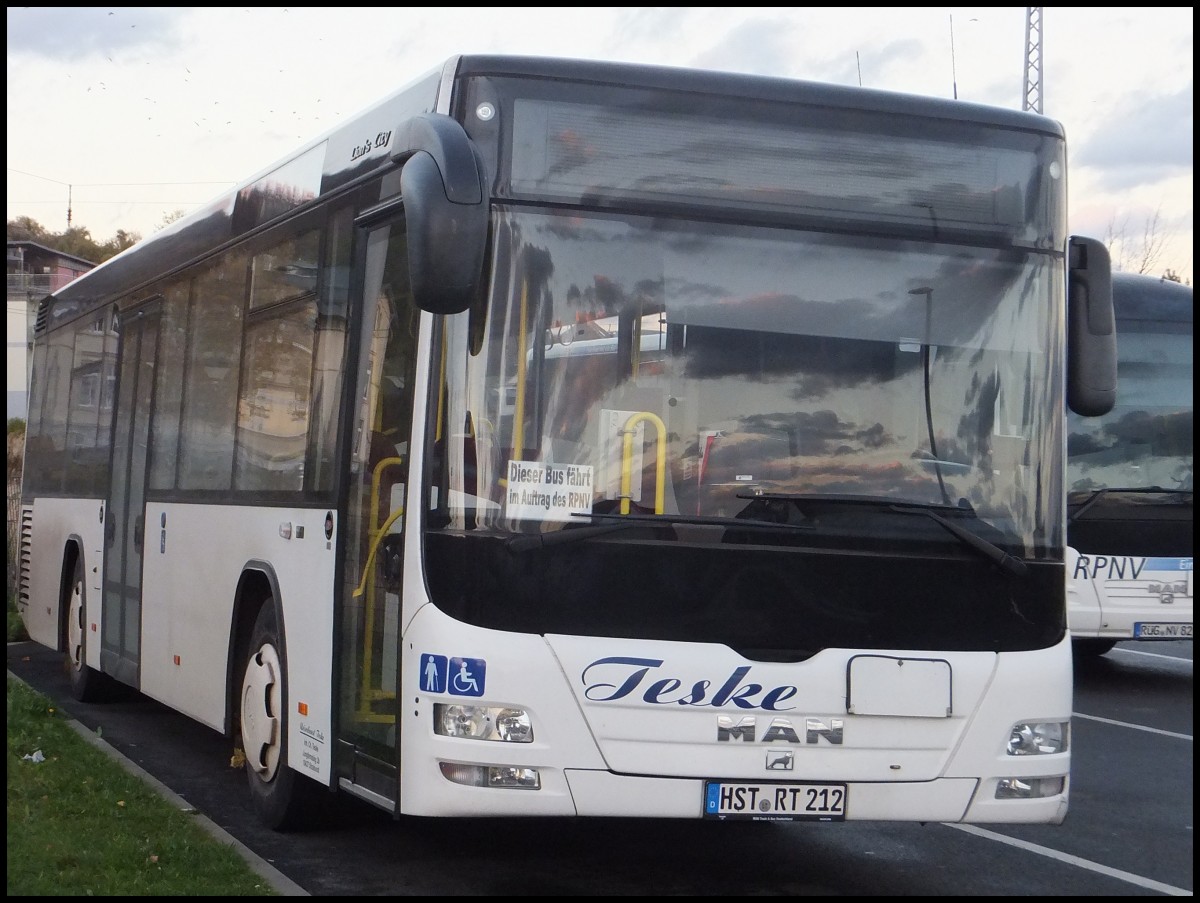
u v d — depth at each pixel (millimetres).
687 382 6172
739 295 6277
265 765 7973
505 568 5930
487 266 6102
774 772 5973
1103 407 6902
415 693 6008
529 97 6215
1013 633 6320
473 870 7137
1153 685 15117
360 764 6605
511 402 6051
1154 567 14586
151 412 10688
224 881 6324
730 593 6031
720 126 6367
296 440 7766
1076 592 14547
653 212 6258
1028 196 6680
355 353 7059
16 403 48156
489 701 5852
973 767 6188
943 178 6574
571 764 5859
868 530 6191
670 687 5914
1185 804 9352
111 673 11383
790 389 6254
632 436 6094
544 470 6020
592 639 5918
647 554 5992
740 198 6348
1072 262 7020
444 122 5922
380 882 6859
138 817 7434
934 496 6324
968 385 6457
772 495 6137
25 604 15328
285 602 7691
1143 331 15031
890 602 6176
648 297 6199
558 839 7863
